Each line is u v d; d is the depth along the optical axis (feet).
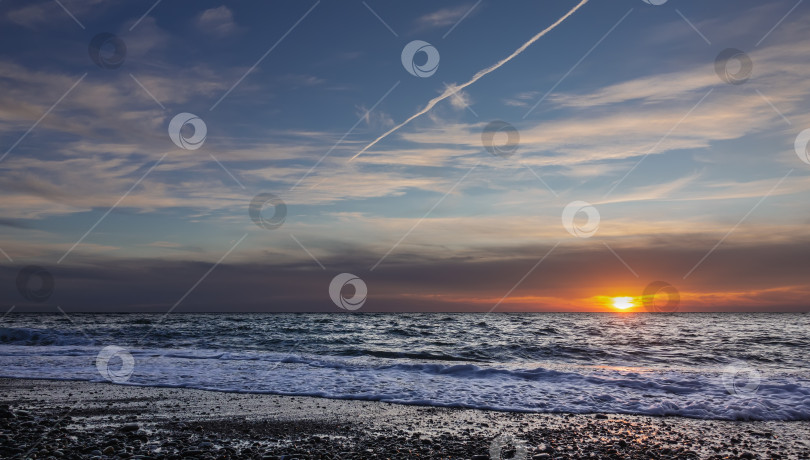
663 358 43.86
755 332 76.18
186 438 17.52
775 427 20.07
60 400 24.08
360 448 16.52
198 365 36.45
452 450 16.35
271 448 16.39
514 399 24.98
